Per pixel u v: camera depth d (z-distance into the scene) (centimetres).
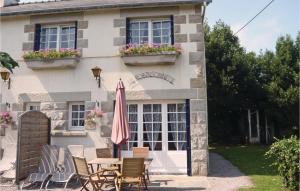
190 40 1055
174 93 1037
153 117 1056
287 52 2130
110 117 1061
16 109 1111
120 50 1067
